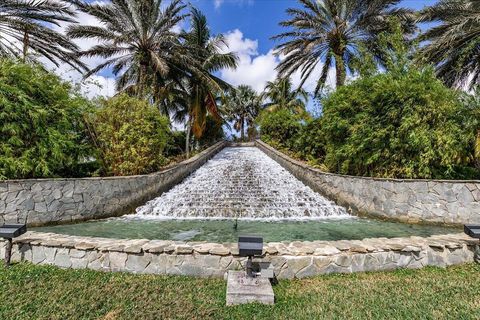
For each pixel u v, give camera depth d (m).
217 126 22.52
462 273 3.93
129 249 3.99
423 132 7.41
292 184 11.09
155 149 10.47
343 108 9.38
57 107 8.08
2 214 6.38
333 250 4.06
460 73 12.06
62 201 7.21
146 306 3.07
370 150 8.59
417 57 10.22
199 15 18.03
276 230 6.72
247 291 3.20
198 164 14.47
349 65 13.23
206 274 3.89
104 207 7.98
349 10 13.01
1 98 6.80
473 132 7.41
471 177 7.95
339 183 9.06
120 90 15.55
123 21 13.27
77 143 8.71
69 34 12.65
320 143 13.06
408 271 4.03
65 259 4.11
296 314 2.94
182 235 6.27
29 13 11.31
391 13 12.53
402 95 7.74
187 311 2.97
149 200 9.45
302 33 14.52
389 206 7.66
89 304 3.09
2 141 6.98
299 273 3.92
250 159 16.84
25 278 3.65
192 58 14.79
